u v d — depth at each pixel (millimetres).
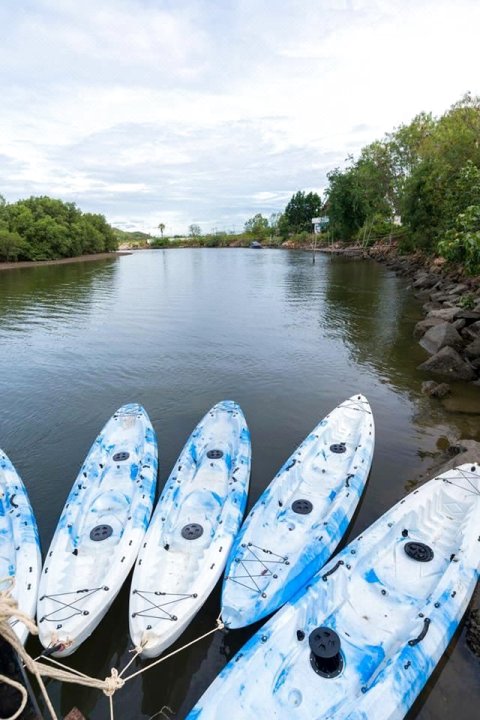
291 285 38969
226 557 7336
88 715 5680
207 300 32875
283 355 18766
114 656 6422
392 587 6820
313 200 95188
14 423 12836
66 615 6250
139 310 29391
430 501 8289
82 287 39969
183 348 20047
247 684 5332
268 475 10078
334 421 11445
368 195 55906
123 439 11141
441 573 7004
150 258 78812
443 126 37031
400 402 13852
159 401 14188
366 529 7922
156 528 7867
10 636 2824
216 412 12164
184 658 6254
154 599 6527
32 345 20969
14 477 9523
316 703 5270
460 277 27906
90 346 20672
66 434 12156
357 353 18844
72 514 8227
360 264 52000
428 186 32188
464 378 15508
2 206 65000
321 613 6363
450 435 11789
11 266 58500
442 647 5715
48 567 7082
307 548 7320
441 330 18766
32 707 3061
